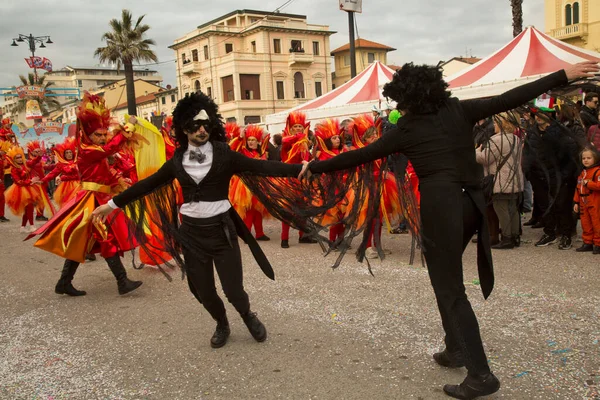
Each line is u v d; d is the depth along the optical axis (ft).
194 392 10.61
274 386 10.64
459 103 9.55
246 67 148.87
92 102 17.13
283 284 18.08
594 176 19.20
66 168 28.02
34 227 34.45
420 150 9.45
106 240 17.21
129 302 17.12
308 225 12.06
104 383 11.25
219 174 11.90
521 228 24.61
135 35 110.93
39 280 20.90
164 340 13.57
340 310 14.98
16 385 11.34
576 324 12.78
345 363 11.49
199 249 12.10
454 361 10.57
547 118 11.91
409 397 9.84
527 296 15.16
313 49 160.66
